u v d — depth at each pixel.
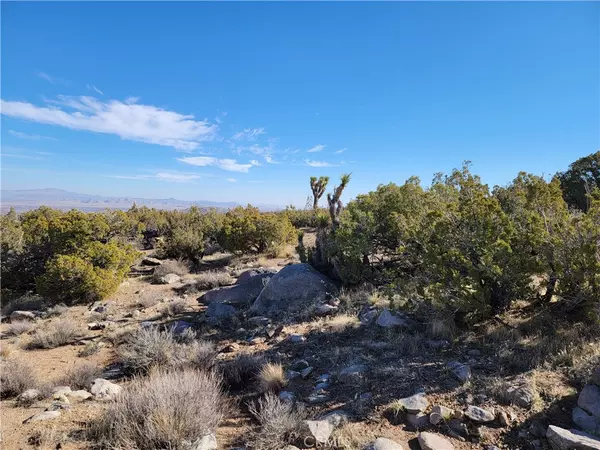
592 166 15.36
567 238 4.61
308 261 11.18
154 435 3.23
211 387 4.17
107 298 11.79
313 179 26.14
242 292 10.11
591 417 2.95
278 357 5.48
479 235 5.30
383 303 7.07
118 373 5.83
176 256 17.27
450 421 3.23
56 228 13.55
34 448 3.36
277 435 3.30
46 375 5.86
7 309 11.23
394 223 8.29
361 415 3.54
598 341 4.09
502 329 4.91
